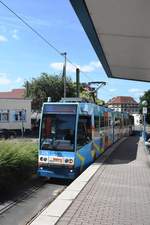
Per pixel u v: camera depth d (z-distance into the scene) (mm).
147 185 12711
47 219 8203
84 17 13328
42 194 14039
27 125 58969
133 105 141500
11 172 14781
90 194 10984
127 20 13438
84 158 18266
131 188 12086
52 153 16844
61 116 17188
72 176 16547
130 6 11875
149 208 9375
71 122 17000
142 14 12633
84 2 11812
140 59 20484
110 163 19141
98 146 22391
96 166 17734
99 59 21203
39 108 70812
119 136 38938
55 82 70688
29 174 16547
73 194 10875
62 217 8406
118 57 20281
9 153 14734
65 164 16625
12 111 58000
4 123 57188
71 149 16672
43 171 16875
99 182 13125
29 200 12898
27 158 16094
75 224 7867
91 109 20250
